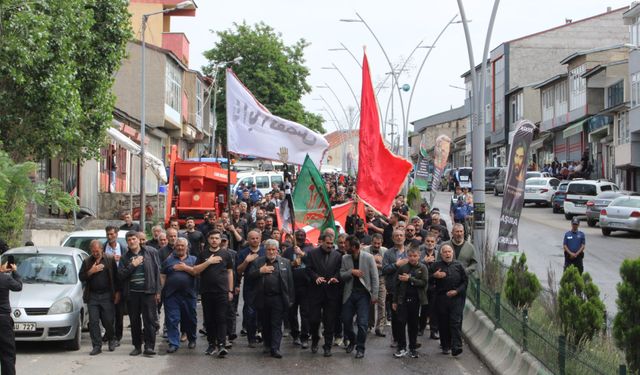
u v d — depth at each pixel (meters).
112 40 24.34
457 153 104.50
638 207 34.41
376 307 17.11
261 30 69.00
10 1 18.27
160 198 39.53
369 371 13.03
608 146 57.06
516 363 12.13
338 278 14.19
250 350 14.78
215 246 14.27
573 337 12.11
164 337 16.11
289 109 67.44
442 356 14.30
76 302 14.68
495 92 83.75
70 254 15.80
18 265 15.37
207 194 32.88
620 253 29.25
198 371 12.98
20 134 20.58
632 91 48.97
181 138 60.84
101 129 24.33
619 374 8.90
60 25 20.12
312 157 21.19
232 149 21.11
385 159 19.06
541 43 78.12
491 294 15.48
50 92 19.83
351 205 21.98
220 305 14.11
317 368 13.24
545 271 24.92
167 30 59.88
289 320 15.50
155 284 14.37
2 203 18.20
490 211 46.84
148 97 49.31
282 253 15.66
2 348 11.59
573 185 43.16
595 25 77.94
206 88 66.94
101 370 13.00
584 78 59.62
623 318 10.29
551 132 70.75
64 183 34.59
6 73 18.94
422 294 14.02
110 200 38.97
